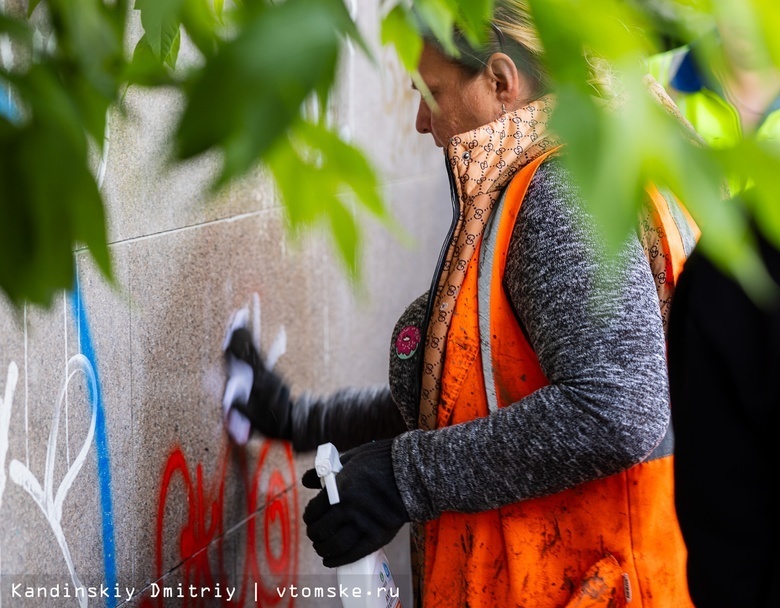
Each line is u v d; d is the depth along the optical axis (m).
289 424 2.48
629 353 1.53
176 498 2.30
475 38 0.66
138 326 2.12
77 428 1.90
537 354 1.62
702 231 0.47
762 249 1.26
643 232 1.74
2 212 0.57
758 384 1.30
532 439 1.58
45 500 1.80
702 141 0.70
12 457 1.70
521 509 1.71
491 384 1.72
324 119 0.57
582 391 1.54
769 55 0.44
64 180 0.57
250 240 2.67
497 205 1.69
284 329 2.93
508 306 1.68
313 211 0.55
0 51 0.68
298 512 3.04
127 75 0.71
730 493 1.33
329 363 3.34
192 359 2.37
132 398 2.11
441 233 4.87
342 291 3.44
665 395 1.57
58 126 0.58
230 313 2.56
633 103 0.45
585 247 1.54
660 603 1.70
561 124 0.45
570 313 1.54
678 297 1.43
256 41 0.46
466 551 1.77
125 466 2.09
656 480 1.69
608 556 1.69
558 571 1.71
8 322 1.67
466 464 1.64
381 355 4.02
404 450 1.70
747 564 1.32
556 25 0.48
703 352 1.35
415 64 0.71
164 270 2.22
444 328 1.74
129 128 2.02
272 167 0.55
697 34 0.50
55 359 1.82
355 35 0.48
